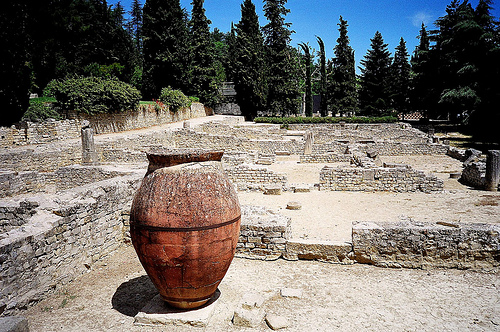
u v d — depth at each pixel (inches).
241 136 1337.4
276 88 2049.7
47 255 258.1
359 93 2198.6
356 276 278.7
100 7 1777.8
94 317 223.0
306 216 472.1
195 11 1990.7
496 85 1374.3
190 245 196.4
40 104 1076.5
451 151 1075.3
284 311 227.1
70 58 1584.6
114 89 1196.5
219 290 253.8
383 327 208.5
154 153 209.2
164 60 1780.3
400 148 1123.3
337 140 1277.1
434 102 1779.0
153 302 228.8
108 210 338.6
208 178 209.0
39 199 335.0
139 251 206.8
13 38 1011.9
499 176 607.5
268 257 313.0
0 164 678.5
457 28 1460.4
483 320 214.2
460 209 491.2
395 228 292.0
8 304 220.8
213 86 2073.1
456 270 284.0
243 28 1983.3
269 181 666.8
